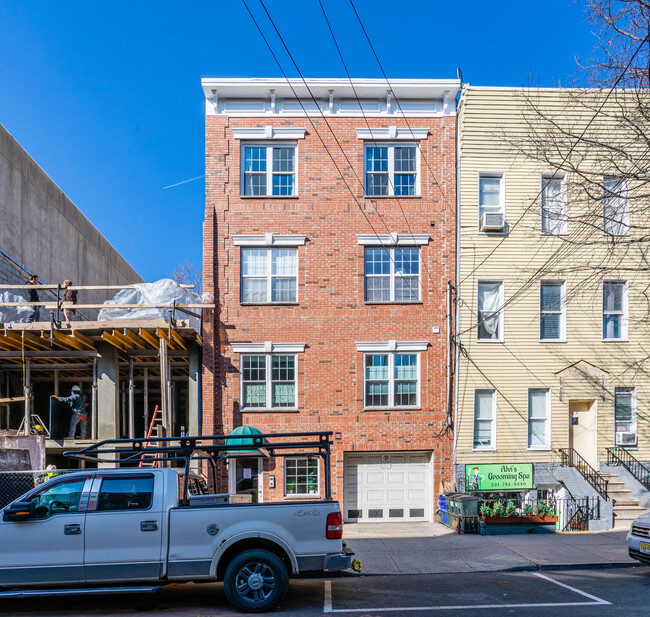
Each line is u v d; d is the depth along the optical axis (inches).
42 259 875.4
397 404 645.3
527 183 661.3
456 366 645.3
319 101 666.2
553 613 297.1
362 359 644.1
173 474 312.8
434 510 631.8
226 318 642.2
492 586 364.2
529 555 450.6
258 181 663.1
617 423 656.4
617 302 666.2
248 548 309.3
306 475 635.5
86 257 1072.2
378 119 665.6
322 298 647.1
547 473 640.4
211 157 656.4
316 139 662.5
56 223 931.3
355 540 527.2
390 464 647.1
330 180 659.4
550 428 646.5
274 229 652.7
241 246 651.5
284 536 303.4
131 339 601.3
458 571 409.7
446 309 650.8
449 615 295.0
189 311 621.6
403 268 658.2
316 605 318.0
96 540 296.2
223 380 636.1
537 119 561.3
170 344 623.5
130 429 637.9
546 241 656.4
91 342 623.5
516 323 652.7
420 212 660.1
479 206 662.5
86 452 309.7
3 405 676.7
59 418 629.6
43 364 658.8
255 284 651.5
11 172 775.1
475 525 562.9
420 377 645.3
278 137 659.4
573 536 542.9
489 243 657.6
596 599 327.0
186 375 750.5
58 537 295.1
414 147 671.1
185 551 298.7
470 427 640.4
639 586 360.5
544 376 649.6
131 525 299.0
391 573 404.2
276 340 641.6
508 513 566.3
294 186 662.5
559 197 626.8
